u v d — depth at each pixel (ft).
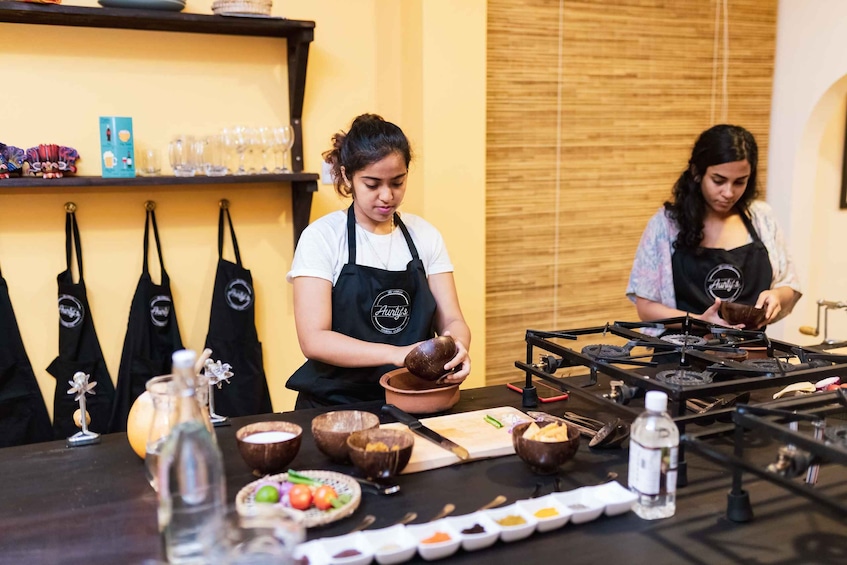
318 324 6.02
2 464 4.78
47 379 8.59
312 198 9.35
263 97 9.06
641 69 10.41
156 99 8.59
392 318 6.32
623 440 5.01
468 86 9.03
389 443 4.46
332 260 6.23
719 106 11.03
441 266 6.72
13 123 8.06
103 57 8.30
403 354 5.68
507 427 5.16
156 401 4.17
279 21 8.21
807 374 4.83
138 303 8.65
